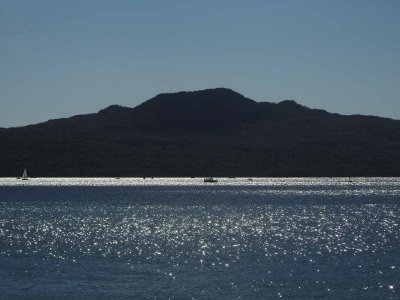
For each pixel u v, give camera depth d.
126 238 101.38
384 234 104.88
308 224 124.25
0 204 193.25
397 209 165.50
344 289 61.38
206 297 59.06
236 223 127.19
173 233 108.44
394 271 69.69
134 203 196.50
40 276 68.62
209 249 87.75
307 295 59.38
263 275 68.12
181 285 63.81
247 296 59.22
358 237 100.75
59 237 103.56
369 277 66.50
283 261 76.94
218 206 181.12
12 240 99.31
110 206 183.62
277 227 118.38
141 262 77.19
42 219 140.12
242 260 77.88
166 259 79.25
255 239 98.75
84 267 73.94
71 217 145.12
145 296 59.72
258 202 198.62
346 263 75.06
